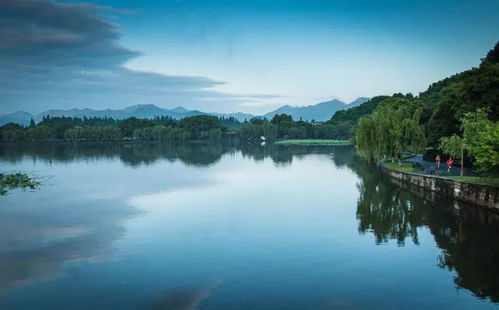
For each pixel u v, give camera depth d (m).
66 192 84.44
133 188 88.62
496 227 51.50
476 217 56.62
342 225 54.19
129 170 126.06
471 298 32.69
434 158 108.31
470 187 61.75
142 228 54.47
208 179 101.81
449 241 46.38
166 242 48.03
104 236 50.94
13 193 83.56
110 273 38.78
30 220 59.66
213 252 44.19
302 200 71.81
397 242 46.44
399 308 31.31
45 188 90.19
